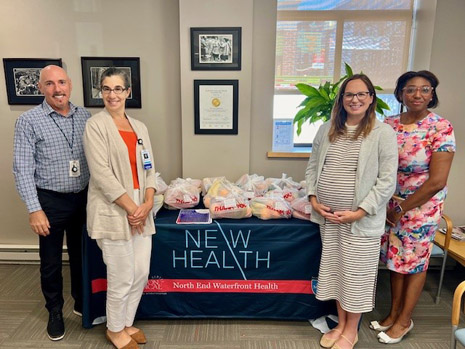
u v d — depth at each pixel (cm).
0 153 270
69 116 184
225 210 196
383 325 204
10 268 277
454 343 138
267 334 199
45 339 194
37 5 248
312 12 261
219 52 243
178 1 247
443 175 171
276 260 198
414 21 266
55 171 179
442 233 256
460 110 260
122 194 160
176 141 269
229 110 251
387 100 277
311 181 186
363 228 165
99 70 256
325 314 205
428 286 256
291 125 275
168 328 203
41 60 254
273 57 254
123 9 250
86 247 190
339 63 270
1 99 261
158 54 255
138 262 179
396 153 161
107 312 178
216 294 204
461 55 253
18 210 280
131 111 264
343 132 169
